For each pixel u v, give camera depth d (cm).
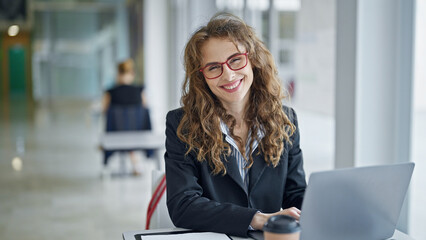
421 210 262
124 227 407
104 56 1634
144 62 1094
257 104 177
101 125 1055
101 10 1614
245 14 514
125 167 614
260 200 176
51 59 1650
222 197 173
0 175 599
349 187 135
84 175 598
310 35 372
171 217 170
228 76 165
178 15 991
